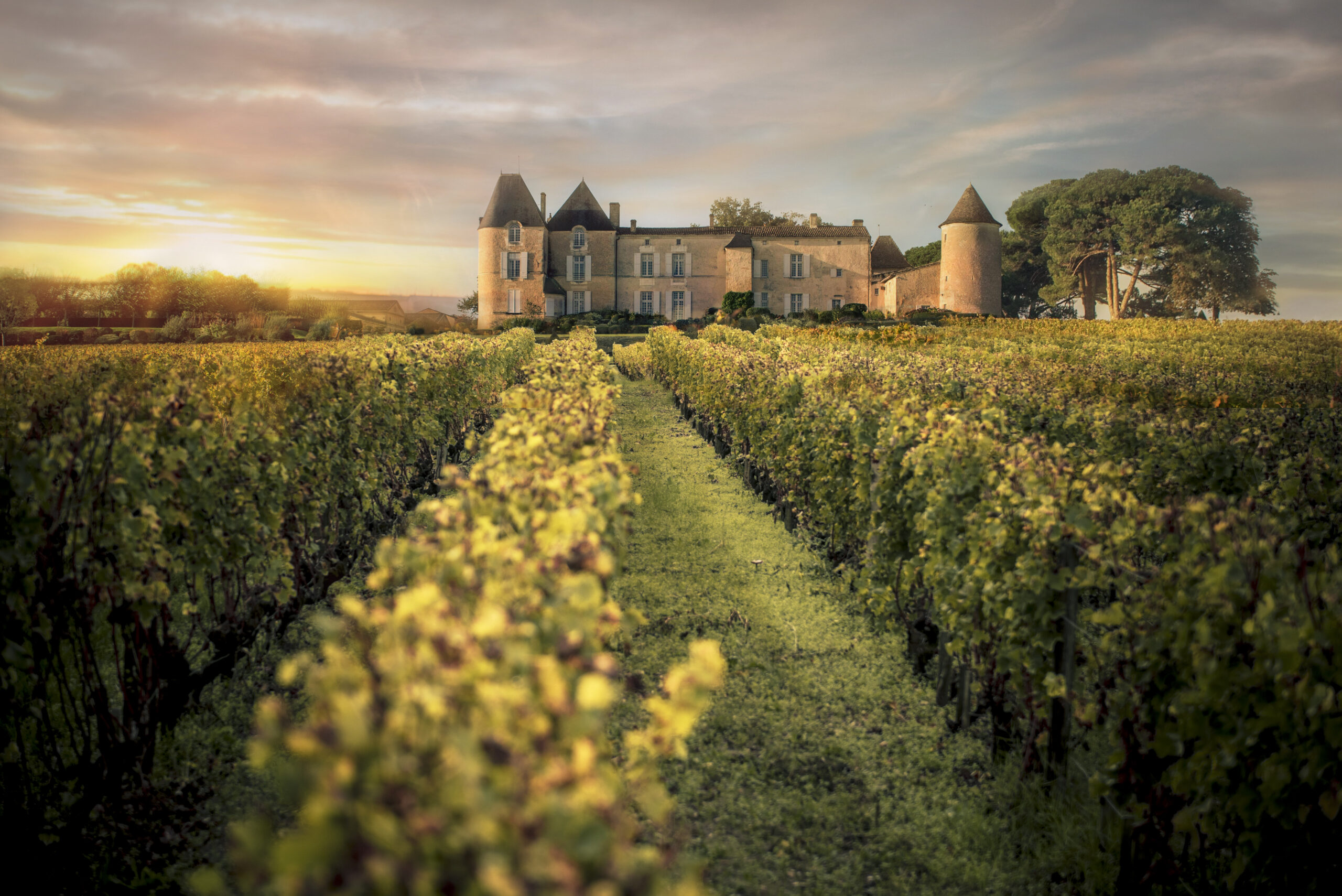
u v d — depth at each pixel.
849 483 7.18
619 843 1.56
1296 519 4.26
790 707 5.11
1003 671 4.31
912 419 5.88
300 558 6.36
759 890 3.58
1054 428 7.59
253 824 1.37
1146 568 3.80
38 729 4.00
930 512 4.91
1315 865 2.91
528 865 1.24
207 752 4.63
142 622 4.15
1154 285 82.00
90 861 3.78
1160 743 3.10
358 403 7.93
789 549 8.36
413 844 1.25
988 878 3.67
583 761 1.58
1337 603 2.66
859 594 6.39
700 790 4.25
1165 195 77.50
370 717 1.46
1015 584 4.07
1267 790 2.76
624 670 5.55
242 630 5.46
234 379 8.49
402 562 2.50
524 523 2.93
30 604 3.85
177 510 4.58
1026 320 51.72
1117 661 3.59
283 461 5.83
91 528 3.99
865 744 4.74
